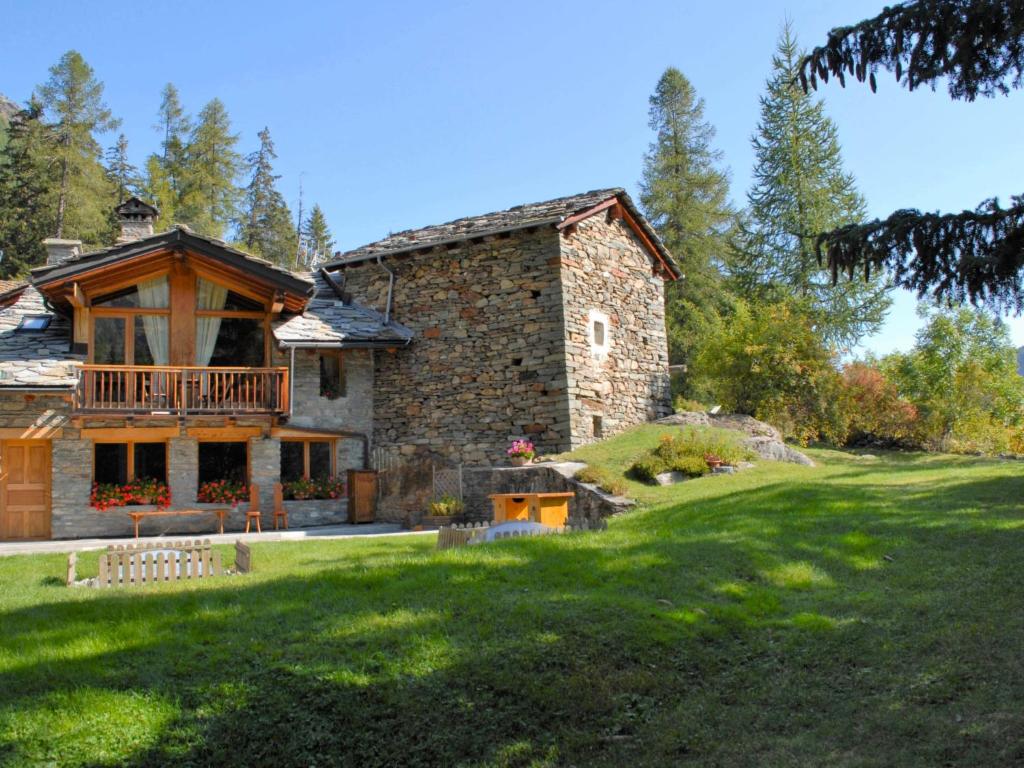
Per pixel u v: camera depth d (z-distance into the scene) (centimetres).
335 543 1300
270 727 530
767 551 888
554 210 1892
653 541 938
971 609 705
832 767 501
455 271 1955
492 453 1848
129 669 575
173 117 5328
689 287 3569
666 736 555
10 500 1653
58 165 4225
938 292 866
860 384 2319
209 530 1744
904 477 1286
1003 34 812
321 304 2066
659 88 3947
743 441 1823
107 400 1719
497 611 699
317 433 1869
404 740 534
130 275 1739
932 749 509
